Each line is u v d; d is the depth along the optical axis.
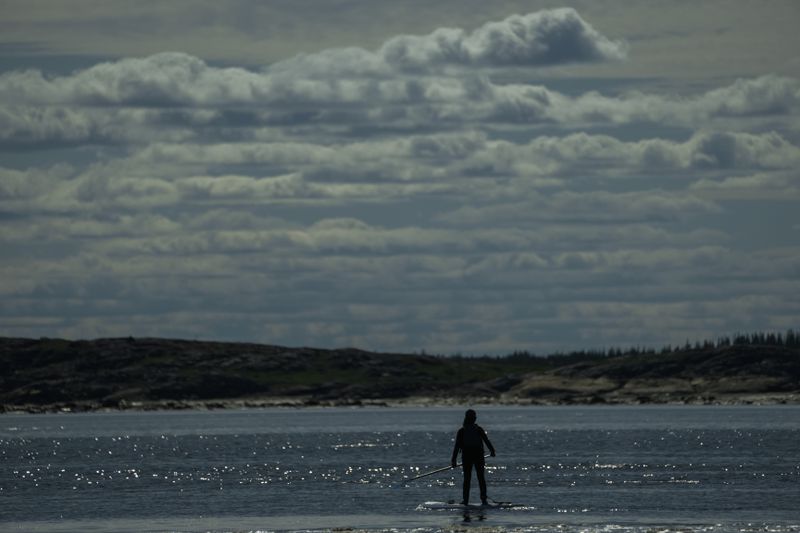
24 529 109.25
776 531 98.62
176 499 140.00
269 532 102.94
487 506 122.19
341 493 144.50
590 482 155.38
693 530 99.12
